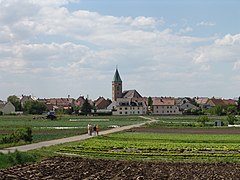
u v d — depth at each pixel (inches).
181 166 1781.5
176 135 3661.4
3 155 1812.3
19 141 2876.5
